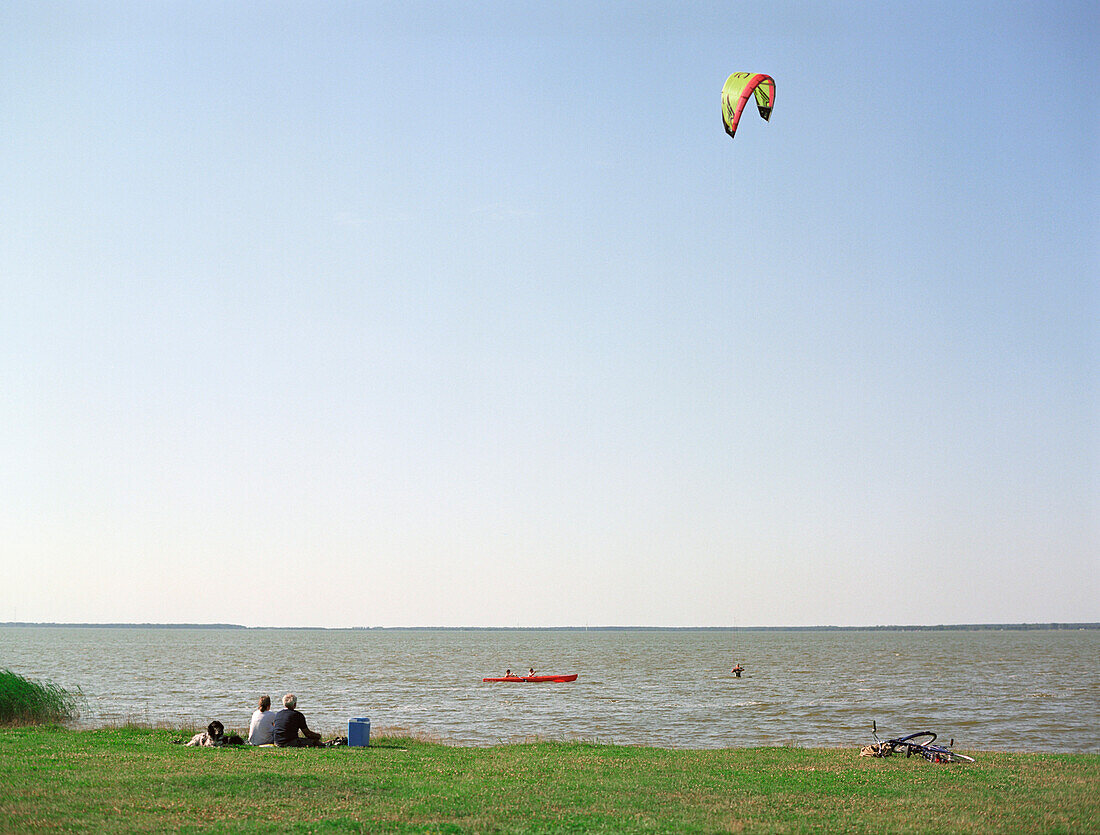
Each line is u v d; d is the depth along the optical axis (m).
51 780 17.59
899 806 16.94
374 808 15.66
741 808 16.52
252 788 17.08
